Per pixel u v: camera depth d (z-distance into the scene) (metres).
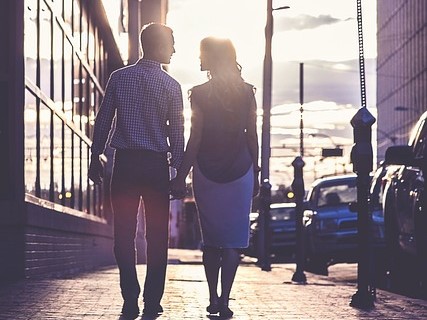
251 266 29.31
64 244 17.08
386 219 14.02
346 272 22.91
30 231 13.58
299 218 16.12
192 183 8.12
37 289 10.73
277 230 35.34
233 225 8.02
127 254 7.91
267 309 8.90
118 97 7.94
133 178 7.90
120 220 7.93
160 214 8.03
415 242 11.99
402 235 13.11
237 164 8.01
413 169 12.59
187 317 7.92
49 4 16.14
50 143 16.28
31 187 14.22
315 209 21.41
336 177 22.39
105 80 29.45
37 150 14.76
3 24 13.38
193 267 20.70
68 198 18.94
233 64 8.12
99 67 26.88
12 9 13.36
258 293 11.10
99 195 26.30
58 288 10.89
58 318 7.65
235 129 8.00
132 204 7.95
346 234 20.67
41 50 15.25
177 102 8.01
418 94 94.94
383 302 10.07
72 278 14.43
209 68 8.12
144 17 37.09
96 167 8.08
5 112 13.34
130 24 33.84
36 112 14.71
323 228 20.84
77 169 20.67
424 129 12.15
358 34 9.84
